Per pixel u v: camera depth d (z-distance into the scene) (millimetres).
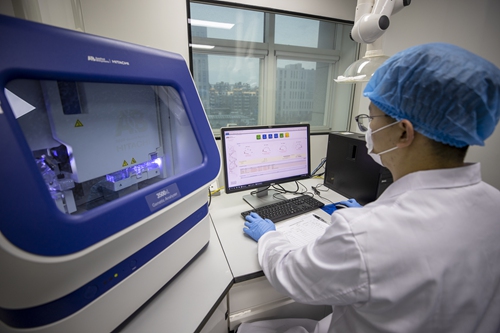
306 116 2074
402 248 447
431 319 459
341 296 510
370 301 474
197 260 838
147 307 647
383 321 499
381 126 590
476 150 1505
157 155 782
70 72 441
